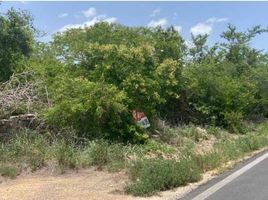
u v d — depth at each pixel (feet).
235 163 49.67
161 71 63.52
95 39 68.33
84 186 37.01
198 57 120.47
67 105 50.93
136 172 39.01
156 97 59.88
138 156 46.88
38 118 51.60
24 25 69.36
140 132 56.44
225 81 90.68
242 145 61.87
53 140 50.01
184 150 53.26
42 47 68.49
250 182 38.19
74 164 43.68
